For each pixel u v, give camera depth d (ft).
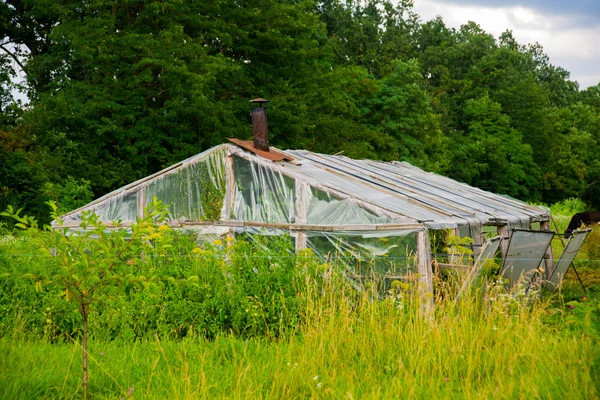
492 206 56.03
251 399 20.38
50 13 98.17
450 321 26.71
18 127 88.99
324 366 23.94
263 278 31.94
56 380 22.12
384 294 38.01
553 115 220.84
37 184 78.07
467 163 187.42
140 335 30.09
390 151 134.51
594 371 21.48
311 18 115.44
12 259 33.27
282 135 105.09
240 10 104.78
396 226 39.22
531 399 19.70
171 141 89.97
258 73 106.42
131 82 86.12
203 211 48.24
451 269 37.47
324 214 43.29
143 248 22.47
